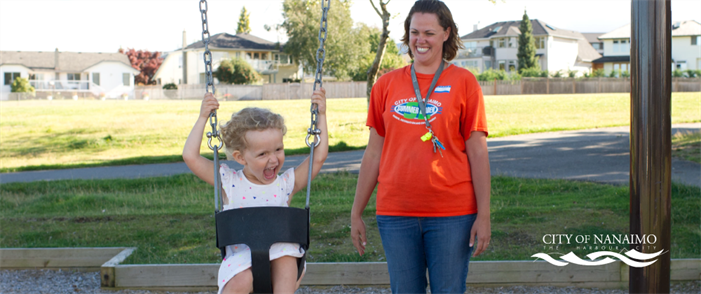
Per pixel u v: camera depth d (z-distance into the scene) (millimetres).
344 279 4336
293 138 17094
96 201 8055
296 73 66250
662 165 2617
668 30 2582
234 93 43688
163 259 4797
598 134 16938
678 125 18797
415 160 2568
